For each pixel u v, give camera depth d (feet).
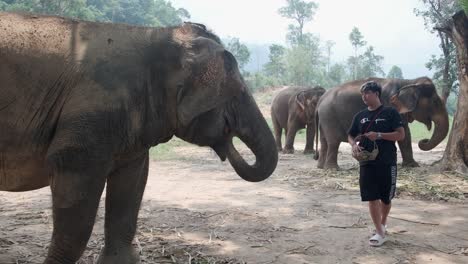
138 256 12.48
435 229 16.96
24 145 9.76
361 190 14.99
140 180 12.09
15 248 13.83
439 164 31.48
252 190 25.04
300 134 80.74
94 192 9.48
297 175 30.60
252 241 15.23
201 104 10.57
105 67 9.82
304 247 14.64
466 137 30.22
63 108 9.57
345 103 33.88
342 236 15.93
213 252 13.99
